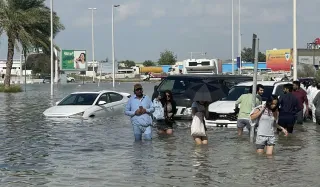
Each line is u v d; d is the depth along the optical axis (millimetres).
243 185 9117
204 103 14234
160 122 16531
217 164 11156
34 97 40188
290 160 11641
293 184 9188
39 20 52000
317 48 94375
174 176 9914
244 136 15938
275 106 12328
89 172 10344
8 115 23609
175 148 13500
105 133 16703
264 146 12586
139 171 10430
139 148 13531
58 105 22906
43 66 110125
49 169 10688
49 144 14328
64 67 90625
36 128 18141
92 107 21938
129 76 123812
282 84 19766
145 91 48531
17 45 52344
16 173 10281
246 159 11773
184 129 17953
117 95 23562
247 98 15680
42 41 53844
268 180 9516
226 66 82938
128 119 21172
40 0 53594
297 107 16578
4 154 12633
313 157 12062
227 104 18781
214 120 18500
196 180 9547
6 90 50594
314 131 17516
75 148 13594
